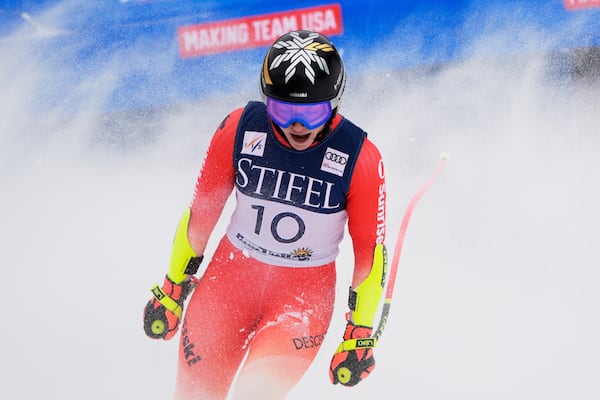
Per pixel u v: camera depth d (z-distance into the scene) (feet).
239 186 34.76
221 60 64.80
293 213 34.50
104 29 64.23
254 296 35.81
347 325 35.50
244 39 64.23
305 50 31.63
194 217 36.06
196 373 34.37
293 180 34.04
